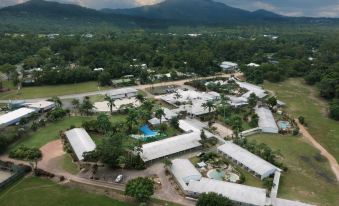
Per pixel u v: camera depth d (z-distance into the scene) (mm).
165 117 164375
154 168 118312
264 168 113438
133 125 153375
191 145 132875
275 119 174000
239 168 119500
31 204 96812
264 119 164250
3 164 119062
